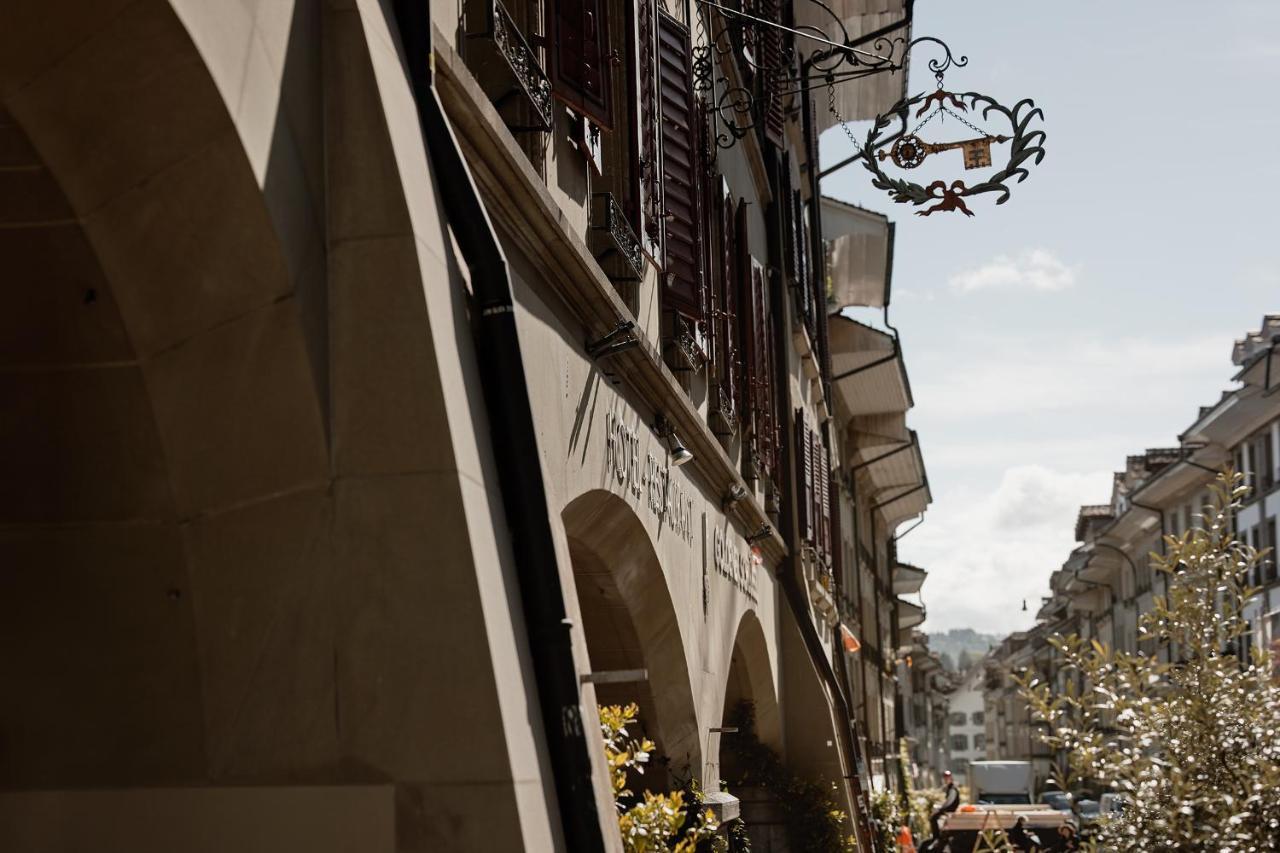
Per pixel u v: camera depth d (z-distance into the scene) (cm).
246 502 498
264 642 494
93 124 443
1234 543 984
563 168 848
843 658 2884
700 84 1327
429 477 489
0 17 412
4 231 467
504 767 473
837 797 2023
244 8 457
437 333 502
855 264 3884
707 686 1316
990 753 12725
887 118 920
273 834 484
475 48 700
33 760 507
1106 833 959
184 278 474
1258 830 896
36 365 491
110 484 504
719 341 1498
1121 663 974
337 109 509
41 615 508
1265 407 4016
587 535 940
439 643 481
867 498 4675
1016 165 898
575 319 836
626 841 755
